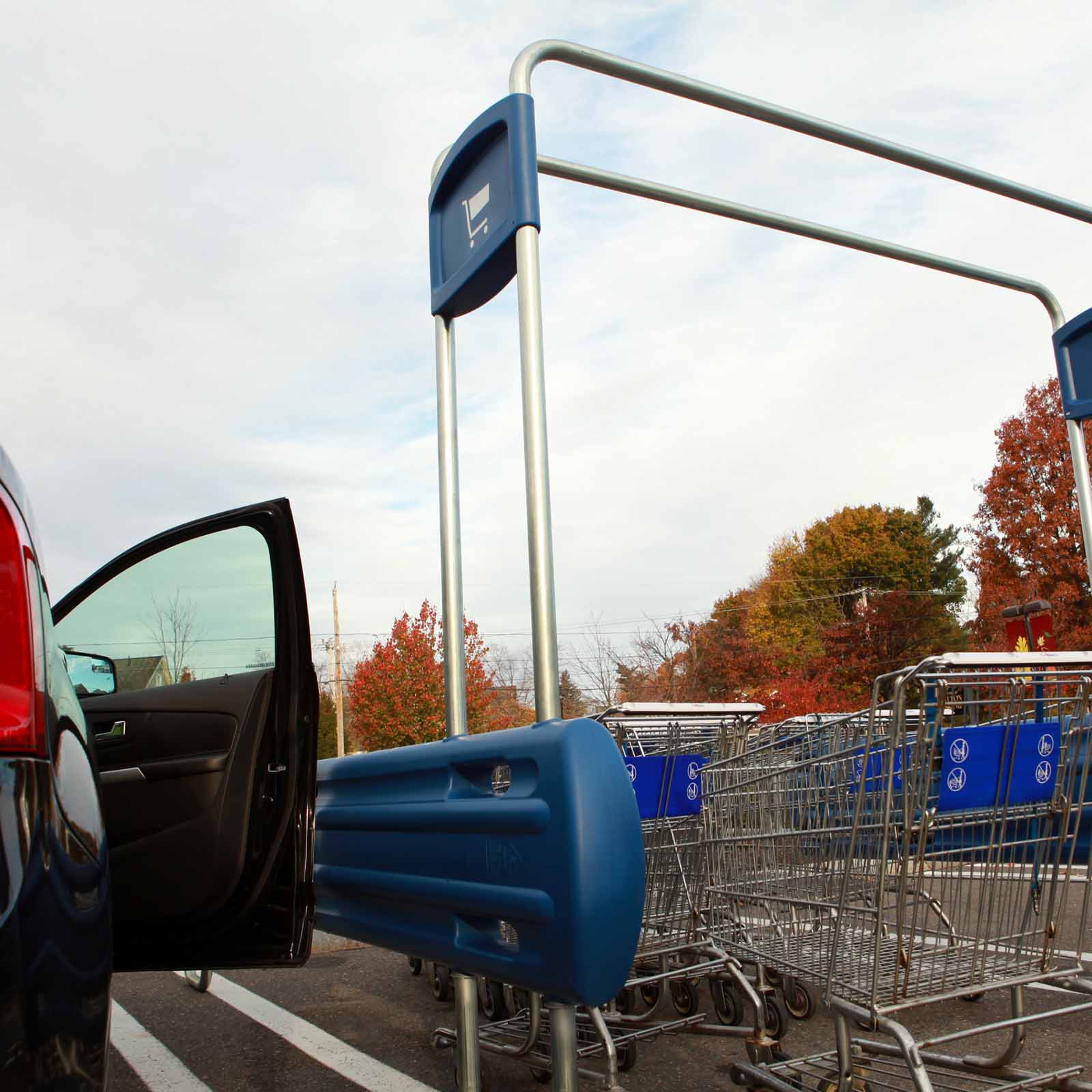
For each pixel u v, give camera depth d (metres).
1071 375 5.02
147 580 3.56
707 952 4.18
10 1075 1.40
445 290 3.52
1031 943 3.10
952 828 2.89
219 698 3.27
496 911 2.49
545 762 2.36
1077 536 31.94
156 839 3.16
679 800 4.47
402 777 3.05
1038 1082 3.00
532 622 2.82
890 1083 3.46
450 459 3.52
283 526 3.15
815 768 3.45
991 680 2.85
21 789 1.55
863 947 3.14
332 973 5.82
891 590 46.38
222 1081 3.80
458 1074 3.05
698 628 49.41
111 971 1.76
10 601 1.64
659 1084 3.73
